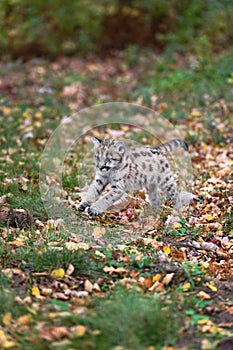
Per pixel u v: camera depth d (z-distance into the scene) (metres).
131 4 28.31
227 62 23.06
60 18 27.89
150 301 7.85
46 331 7.31
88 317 7.65
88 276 8.91
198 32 27.50
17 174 13.38
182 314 7.84
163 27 27.75
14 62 25.88
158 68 23.67
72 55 27.03
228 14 28.05
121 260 9.36
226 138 16.25
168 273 9.02
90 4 28.12
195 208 11.85
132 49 26.25
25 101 20.17
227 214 11.62
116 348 7.07
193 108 18.86
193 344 7.31
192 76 21.81
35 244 9.66
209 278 8.98
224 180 13.32
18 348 7.12
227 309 8.12
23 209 11.30
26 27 27.42
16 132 16.97
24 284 8.43
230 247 10.50
